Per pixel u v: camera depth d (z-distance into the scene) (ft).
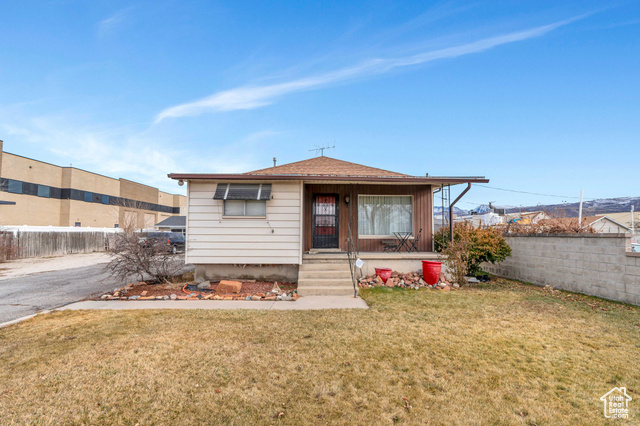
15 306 22.77
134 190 139.85
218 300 23.99
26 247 60.44
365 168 39.19
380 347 14.34
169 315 19.56
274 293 25.52
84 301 23.93
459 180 29.84
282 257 29.48
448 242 32.58
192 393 10.48
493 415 9.38
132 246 29.14
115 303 23.08
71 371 11.96
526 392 10.64
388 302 22.90
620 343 14.84
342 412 9.49
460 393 10.57
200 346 14.39
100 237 79.77
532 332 16.35
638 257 22.00
